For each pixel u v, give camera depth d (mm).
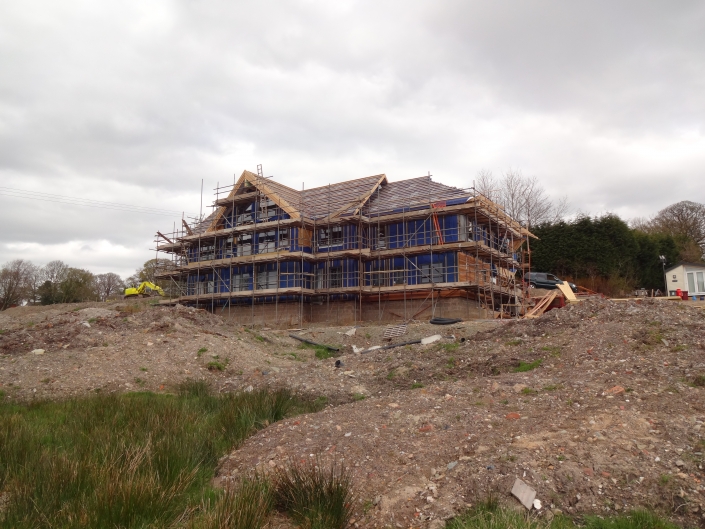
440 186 32406
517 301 28453
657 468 6152
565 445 6746
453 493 6238
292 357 20109
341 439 7910
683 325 11555
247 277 34688
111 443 8016
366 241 32156
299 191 38906
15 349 16875
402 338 22078
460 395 9250
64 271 72312
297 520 6078
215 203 36125
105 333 18453
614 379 8906
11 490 6629
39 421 10203
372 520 6035
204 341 18000
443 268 28953
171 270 38375
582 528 5531
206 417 10359
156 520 5793
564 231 42094
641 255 43688
